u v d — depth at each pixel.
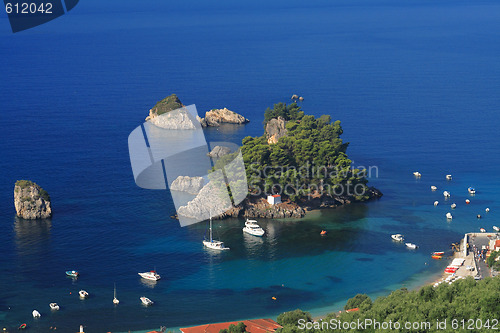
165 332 190.62
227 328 182.50
